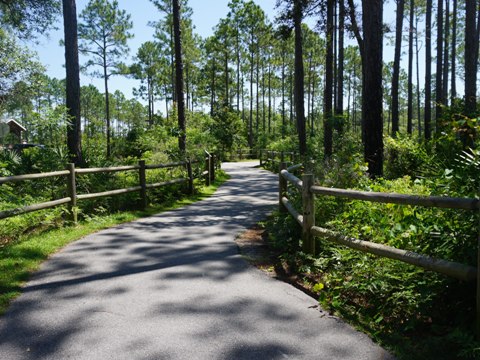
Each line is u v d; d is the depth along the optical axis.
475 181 3.48
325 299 3.79
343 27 17.98
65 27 12.20
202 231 7.00
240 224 7.67
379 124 8.97
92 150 14.93
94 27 40.34
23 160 10.21
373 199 3.81
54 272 4.64
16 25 17.34
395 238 3.85
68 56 12.27
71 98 12.30
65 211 7.22
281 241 5.71
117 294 3.97
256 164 31.89
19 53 17.89
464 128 4.29
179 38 15.59
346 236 4.26
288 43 46.12
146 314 3.52
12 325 3.30
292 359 2.80
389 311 3.47
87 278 4.44
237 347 2.96
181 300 3.84
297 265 4.89
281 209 7.54
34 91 19.08
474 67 15.20
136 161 15.44
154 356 2.83
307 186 4.98
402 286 3.48
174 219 8.20
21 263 4.82
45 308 3.63
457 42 37.09
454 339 2.83
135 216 8.41
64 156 11.06
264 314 3.54
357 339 3.10
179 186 11.88
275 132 51.97
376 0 8.88
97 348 2.94
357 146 16.16
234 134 37.53
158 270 4.75
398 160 11.68
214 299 3.88
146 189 9.73
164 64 51.19
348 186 6.38
